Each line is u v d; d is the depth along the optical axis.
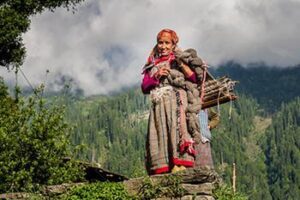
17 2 23.16
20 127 17.88
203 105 14.62
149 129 13.65
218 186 13.45
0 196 13.91
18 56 23.44
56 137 17.92
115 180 20.34
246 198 14.30
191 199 12.36
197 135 13.30
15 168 17.28
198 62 13.71
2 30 22.30
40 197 13.63
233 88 14.68
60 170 17.69
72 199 13.09
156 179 12.77
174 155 13.07
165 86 13.71
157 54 14.27
